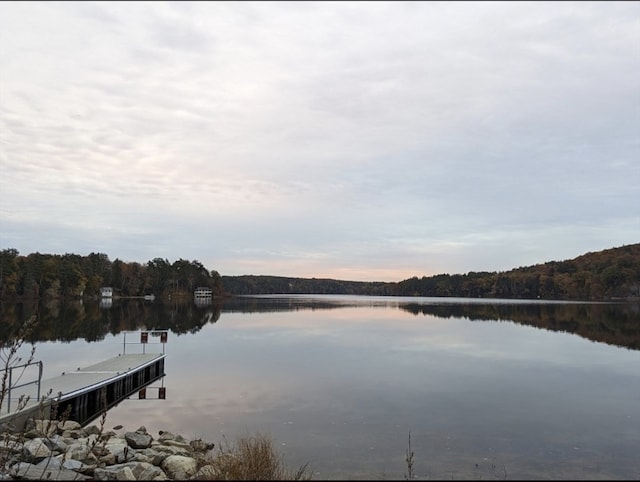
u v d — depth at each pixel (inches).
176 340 1630.2
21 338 343.6
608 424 610.2
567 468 452.4
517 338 1708.9
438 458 474.3
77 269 5241.1
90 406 650.2
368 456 477.1
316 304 5595.5
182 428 585.9
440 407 692.1
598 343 1558.8
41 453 372.8
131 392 790.5
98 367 823.7
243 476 297.0
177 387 841.5
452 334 1857.8
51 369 994.7
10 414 439.2
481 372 995.3
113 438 482.6
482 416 643.5
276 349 1380.4
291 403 716.0
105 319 2714.1
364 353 1294.3
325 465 447.2
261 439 428.1
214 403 719.1
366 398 749.3
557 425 602.2
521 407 694.5
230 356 1234.0
